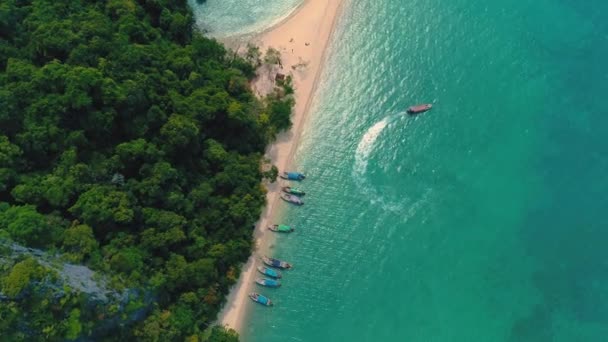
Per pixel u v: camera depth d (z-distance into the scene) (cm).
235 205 8650
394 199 9438
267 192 9325
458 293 8856
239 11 10731
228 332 8156
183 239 8094
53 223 7194
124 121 8150
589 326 8644
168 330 7506
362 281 8925
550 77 10269
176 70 8975
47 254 6788
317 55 10388
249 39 10512
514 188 9500
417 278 8944
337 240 9162
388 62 10400
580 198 9450
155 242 7856
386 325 8662
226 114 8869
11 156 7394
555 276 8956
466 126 9912
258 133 9375
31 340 6184
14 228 6656
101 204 7525
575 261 9056
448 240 9175
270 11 10738
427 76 10294
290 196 9338
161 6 9650
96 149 8056
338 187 9494
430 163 9662
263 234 9125
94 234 7575
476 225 9275
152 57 8769
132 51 8469
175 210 8269
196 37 9931
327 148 9750
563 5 10794
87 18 8750
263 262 8906
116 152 8038
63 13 8838
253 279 8812
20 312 6091
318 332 8631
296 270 8950
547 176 9600
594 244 9162
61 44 8112
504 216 9344
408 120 9956
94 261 7162
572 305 8775
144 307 7425
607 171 9612
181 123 8244
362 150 9744
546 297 8825
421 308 8769
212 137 9019
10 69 7888
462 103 10069
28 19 8519
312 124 9925
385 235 9206
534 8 10700
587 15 10719
